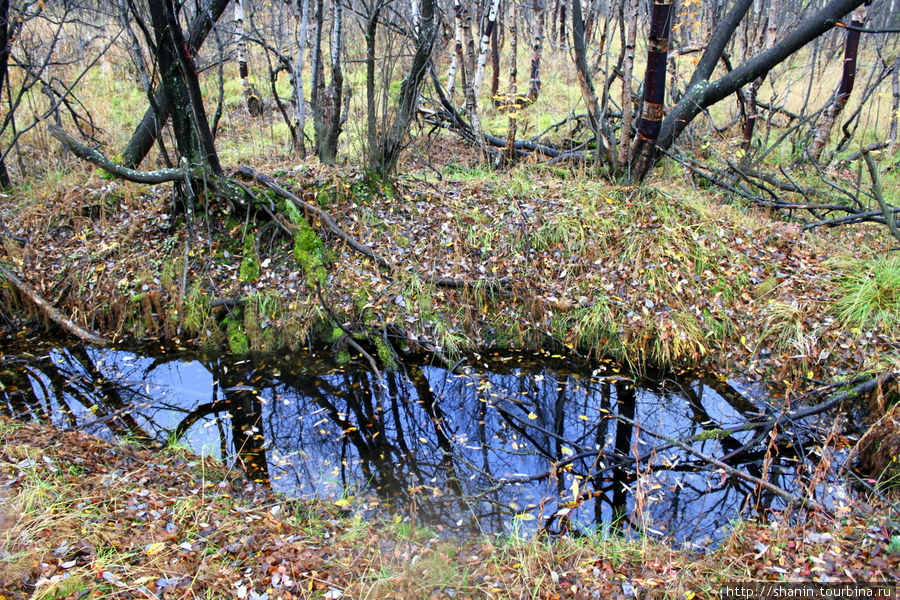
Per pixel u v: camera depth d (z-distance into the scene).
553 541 3.51
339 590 2.83
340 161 7.57
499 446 4.70
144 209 6.89
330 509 3.88
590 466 4.42
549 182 7.23
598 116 7.62
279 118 10.87
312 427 4.88
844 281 5.56
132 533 3.01
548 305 5.90
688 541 3.51
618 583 2.91
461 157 9.21
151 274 6.13
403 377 5.54
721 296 5.72
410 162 8.73
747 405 5.02
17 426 4.08
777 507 3.75
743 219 6.62
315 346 5.83
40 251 6.46
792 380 5.02
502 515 3.88
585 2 12.02
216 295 6.00
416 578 2.98
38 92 9.83
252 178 6.47
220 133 9.92
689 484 4.13
